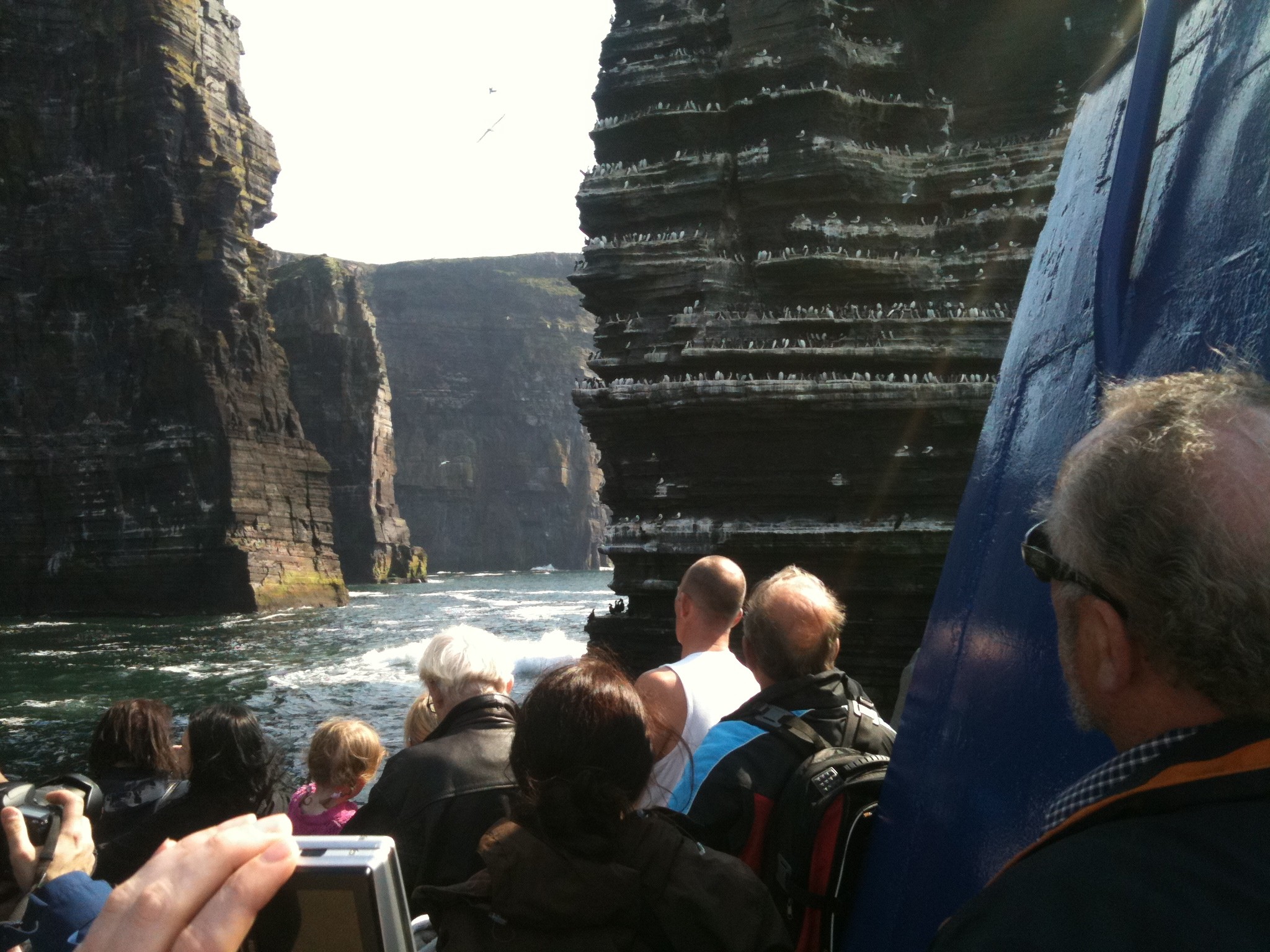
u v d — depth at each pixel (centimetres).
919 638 2700
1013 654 210
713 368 2950
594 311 3241
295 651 4388
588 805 237
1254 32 188
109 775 504
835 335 2906
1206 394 130
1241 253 171
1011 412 257
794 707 333
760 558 2828
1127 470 127
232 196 7375
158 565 6844
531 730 248
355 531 12912
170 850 105
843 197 2936
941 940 124
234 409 7144
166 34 7206
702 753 322
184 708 2881
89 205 7144
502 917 236
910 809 248
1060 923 111
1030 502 222
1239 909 105
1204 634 117
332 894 114
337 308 12888
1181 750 123
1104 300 207
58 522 6962
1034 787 189
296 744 2292
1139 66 209
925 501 2741
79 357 7125
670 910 239
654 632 2961
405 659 3975
